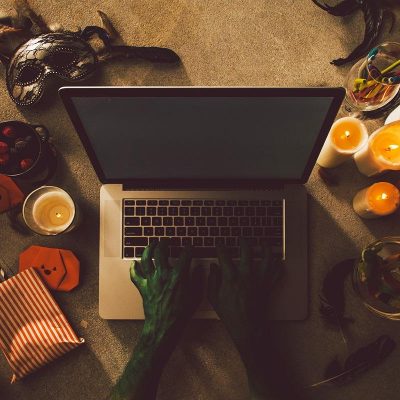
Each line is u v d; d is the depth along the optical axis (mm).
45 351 861
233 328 850
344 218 900
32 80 878
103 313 874
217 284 861
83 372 886
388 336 872
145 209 858
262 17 918
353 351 875
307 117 637
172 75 918
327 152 838
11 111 916
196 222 858
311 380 875
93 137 689
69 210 890
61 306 891
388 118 869
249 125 661
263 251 856
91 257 901
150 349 848
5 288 870
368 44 891
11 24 911
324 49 916
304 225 863
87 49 878
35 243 906
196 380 885
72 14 924
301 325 883
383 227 899
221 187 855
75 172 913
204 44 919
